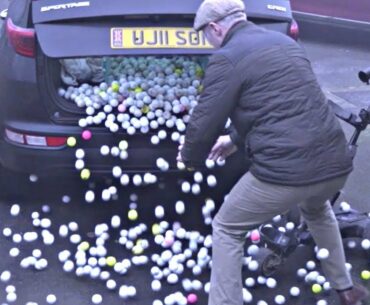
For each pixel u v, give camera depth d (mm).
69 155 4703
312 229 4223
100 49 4406
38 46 4578
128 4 4461
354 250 5023
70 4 4520
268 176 3660
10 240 5039
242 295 3977
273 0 4805
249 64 3590
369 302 4465
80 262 4625
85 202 5371
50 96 4645
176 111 4598
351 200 5781
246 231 3904
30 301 4406
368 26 10180
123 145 4629
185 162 3930
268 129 3629
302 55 3742
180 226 4977
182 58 4840
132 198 5086
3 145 4867
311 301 4504
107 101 4648
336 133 3723
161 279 4613
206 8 3750
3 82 4730
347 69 9391
